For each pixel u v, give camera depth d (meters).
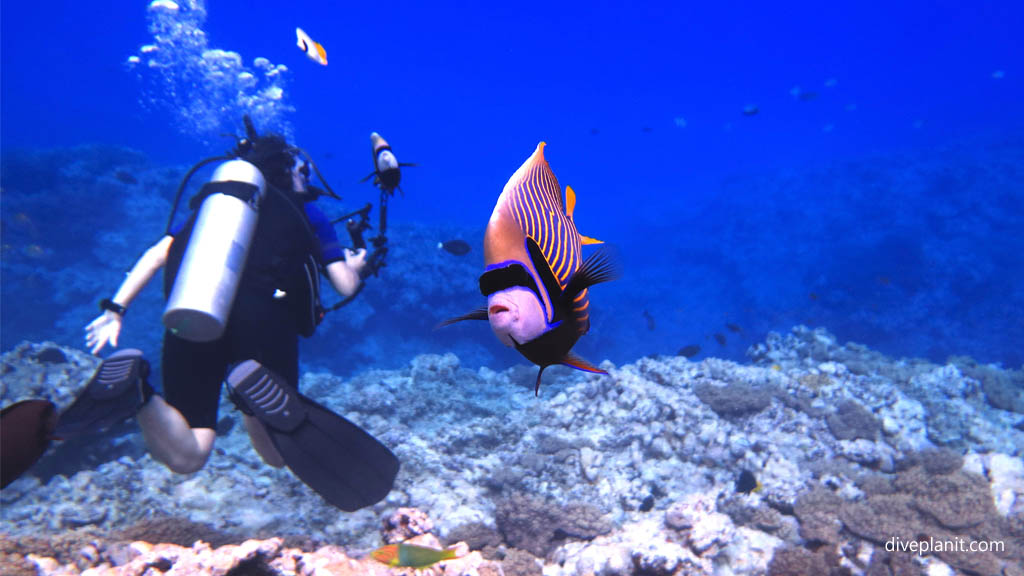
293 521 5.05
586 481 6.40
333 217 20.58
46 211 16.62
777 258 28.09
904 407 7.62
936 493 5.45
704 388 7.84
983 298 22.16
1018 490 5.51
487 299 0.35
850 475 6.23
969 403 8.98
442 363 9.19
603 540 4.69
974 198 26.06
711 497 5.81
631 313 27.62
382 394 8.24
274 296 2.55
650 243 36.91
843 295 24.61
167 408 2.48
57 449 5.72
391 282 19.06
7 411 1.17
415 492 5.42
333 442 2.50
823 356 10.34
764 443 6.65
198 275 2.29
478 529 4.76
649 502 5.95
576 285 0.38
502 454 6.89
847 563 4.46
